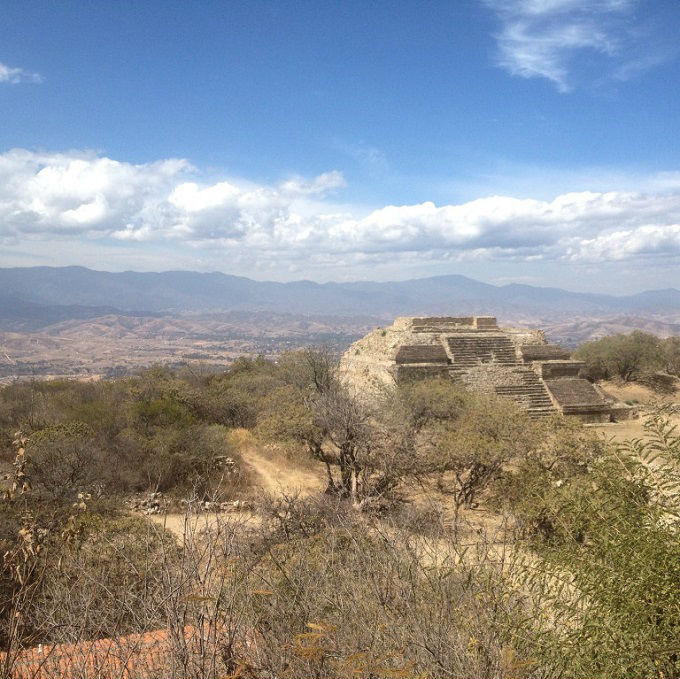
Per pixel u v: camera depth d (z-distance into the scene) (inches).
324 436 925.2
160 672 157.9
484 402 1083.3
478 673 148.6
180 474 935.0
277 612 181.0
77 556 217.6
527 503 274.4
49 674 166.9
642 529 173.5
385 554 209.8
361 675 151.9
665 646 149.0
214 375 1867.6
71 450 836.0
